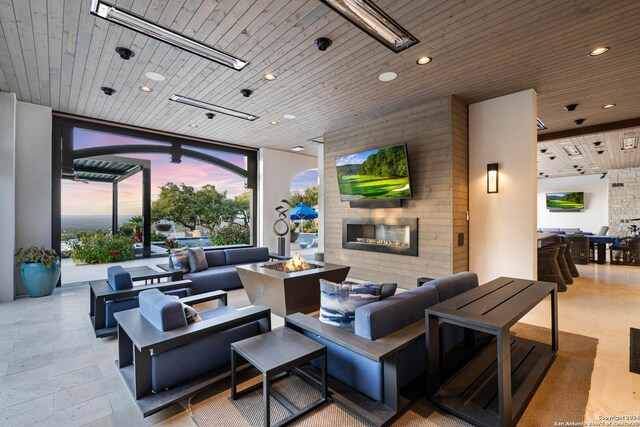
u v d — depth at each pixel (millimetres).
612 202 10344
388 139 5297
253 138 7059
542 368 2420
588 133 5805
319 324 2281
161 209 9555
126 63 3557
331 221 6375
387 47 3156
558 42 3074
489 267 4551
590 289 5035
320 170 7848
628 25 2779
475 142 4734
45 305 4266
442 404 1964
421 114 4816
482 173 4641
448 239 4480
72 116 5406
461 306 2105
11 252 4512
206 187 10305
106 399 2123
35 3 2533
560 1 2469
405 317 2227
